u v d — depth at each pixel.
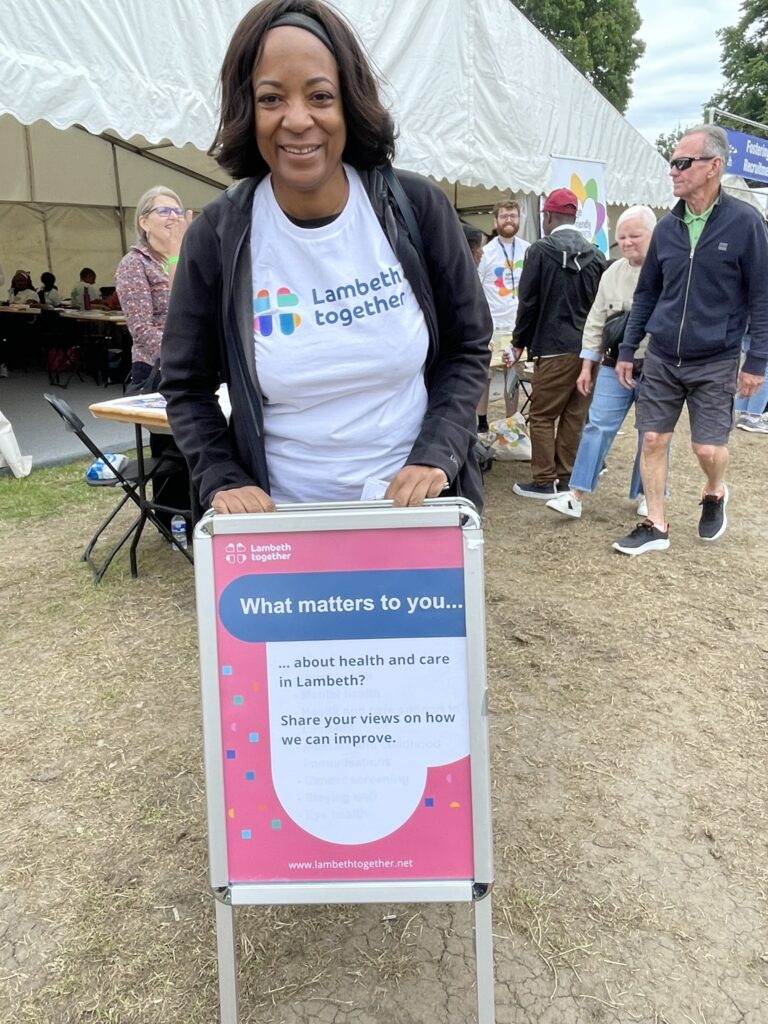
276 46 1.35
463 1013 1.71
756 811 2.32
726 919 1.95
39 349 11.80
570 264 4.77
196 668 3.15
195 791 2.44
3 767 2.57
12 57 4.68
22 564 4.16
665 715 2.79
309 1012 1.72
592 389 5.15
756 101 37.12
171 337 1.62
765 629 3.42
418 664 1.47
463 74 7.66
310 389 1.57
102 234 13.27
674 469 5.99
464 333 1.67
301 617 1.47
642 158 11.18
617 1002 1.73
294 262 1.52
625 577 3.95
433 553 1.44
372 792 1.51
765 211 13.62
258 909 2.00
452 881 1.51
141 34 5.31
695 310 3.79
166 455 4.10
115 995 1.76
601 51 34.38
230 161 1.51
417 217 1.55
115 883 2.08
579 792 2.40
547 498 5.24
